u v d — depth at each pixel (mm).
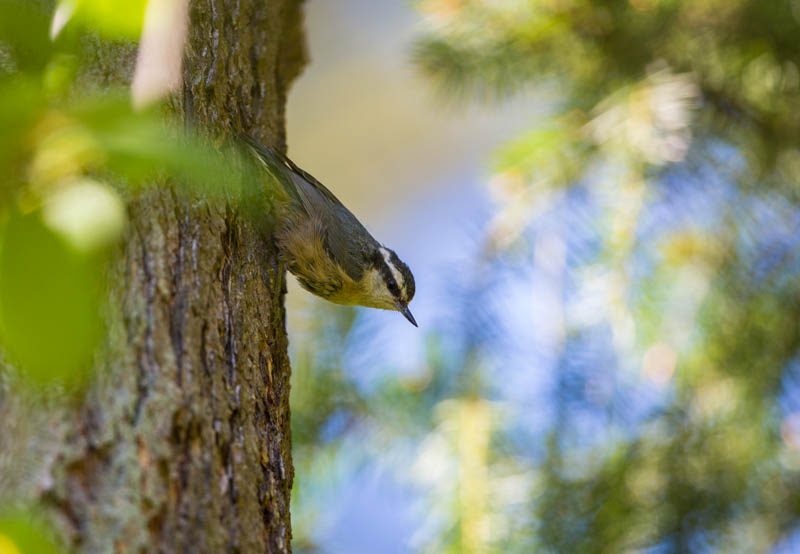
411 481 8836
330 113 18594
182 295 4918
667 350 8859
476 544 8258
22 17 3254
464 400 8742
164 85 4230
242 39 7551
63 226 2438
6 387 4359
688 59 9336
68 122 2570
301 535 8648
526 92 9992
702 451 8656
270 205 8141
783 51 9156
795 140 9242
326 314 9086
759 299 8977
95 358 4391
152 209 4949
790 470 8688
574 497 8445
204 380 4789
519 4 9422
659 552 8367
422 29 9820
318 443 8891
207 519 4426
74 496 4102
